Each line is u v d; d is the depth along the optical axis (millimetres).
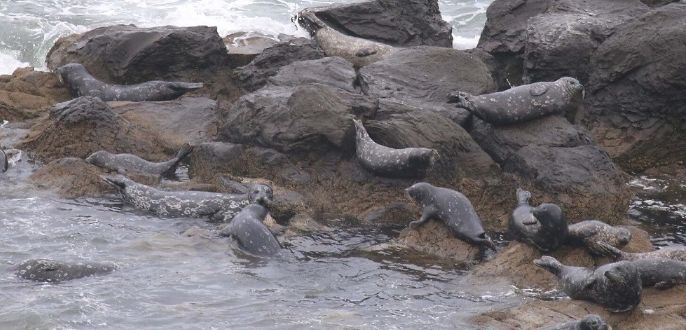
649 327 38219
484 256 46875
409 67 64562
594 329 35656
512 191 53062
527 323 38656
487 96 56781
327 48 75375
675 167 60531
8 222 48750
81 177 54656
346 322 38969
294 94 57094
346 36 76000
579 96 59281
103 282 42062
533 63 66812
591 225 45312
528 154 54344
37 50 82750
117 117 60750
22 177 55688
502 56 72812
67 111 59812
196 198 51969
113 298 40375
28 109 66312
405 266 45625
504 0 74562
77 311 38844
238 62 73062
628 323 38688
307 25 78312
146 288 41719
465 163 54625
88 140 59125
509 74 72500
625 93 61938
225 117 61438
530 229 44844
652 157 60688
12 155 58156
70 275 42375
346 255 46875
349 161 55531
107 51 70562
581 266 43938
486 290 42781
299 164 55812
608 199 52312
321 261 45938
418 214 51719
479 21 95312
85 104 60062
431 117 56062
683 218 52688
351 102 56906
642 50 61312
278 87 62469
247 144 58000
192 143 61312
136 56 69750
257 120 57562
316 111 55906
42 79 69312
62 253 45188
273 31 84750
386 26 78562
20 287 41094
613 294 38625
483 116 56594
